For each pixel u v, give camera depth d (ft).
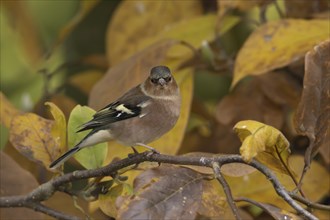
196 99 43.68
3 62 59.98
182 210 25.26
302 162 34.40
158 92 32.96
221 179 24.75
